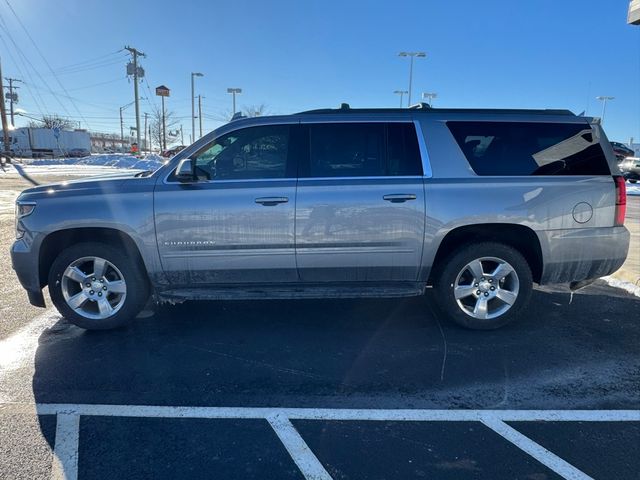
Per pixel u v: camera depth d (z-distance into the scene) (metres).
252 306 5.33
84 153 61.12
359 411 3.25
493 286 4.57
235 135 4.42
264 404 3.34
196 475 2.62
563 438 2.95
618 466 2.68
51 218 4.27
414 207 4.31
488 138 4.47
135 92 44.53
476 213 4.32
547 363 3.97
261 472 2.64
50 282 4.44
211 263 4.36
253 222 4.28
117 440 2.92
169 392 3.50
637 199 16.28
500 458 2.75
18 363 3.94
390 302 5.45
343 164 4.39
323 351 4.20
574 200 4.39
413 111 4.54
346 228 4.31
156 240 4.30
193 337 4.48
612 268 4.53
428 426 3.07
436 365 3.93
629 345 4.32
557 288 6.07
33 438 2.94
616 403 3.35
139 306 4.55
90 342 4.37
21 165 33.41
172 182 4.33
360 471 2.65
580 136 4.50
